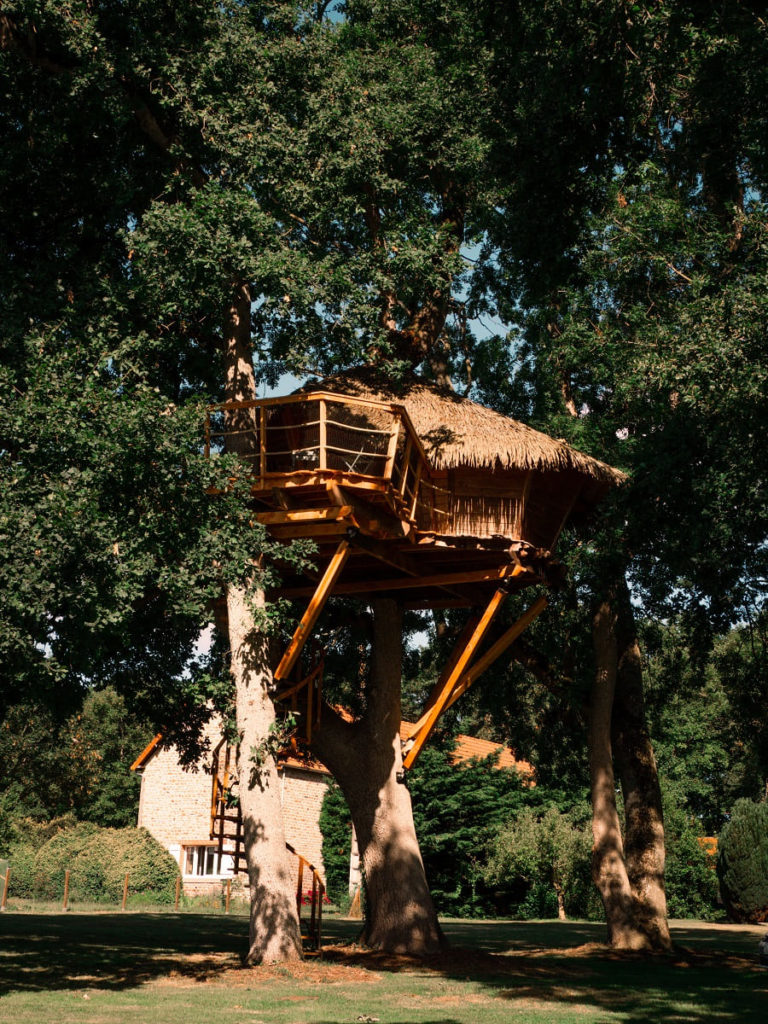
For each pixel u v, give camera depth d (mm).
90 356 16344
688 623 19172
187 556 15078
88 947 20516
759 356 14250
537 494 21219
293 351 19047
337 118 20406
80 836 45062
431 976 17281
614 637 24062
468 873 42281
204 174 21797
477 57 21891
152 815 45031
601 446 23266
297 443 20984
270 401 18453
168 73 19438
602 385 24797
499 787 44938
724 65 15438
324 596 19031
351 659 27016
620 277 20922
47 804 50375
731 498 15469
